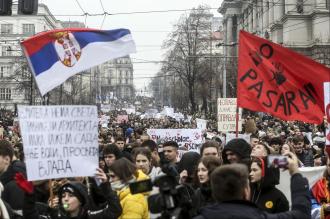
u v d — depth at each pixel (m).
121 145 13.67
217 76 74.62
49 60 8.10
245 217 4.42
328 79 8.36
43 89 8.02
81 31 8.26
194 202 6.08
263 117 49.75
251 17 97.88
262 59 8.54
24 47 8.02
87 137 6.23
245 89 8.58
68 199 5.76
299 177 5.25
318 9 70.12
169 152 9.69
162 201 4.62
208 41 77.00
